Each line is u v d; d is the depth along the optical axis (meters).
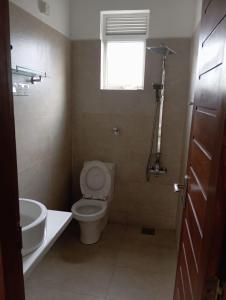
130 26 2.72
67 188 3.01
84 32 2.76
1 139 0.67
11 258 0.76
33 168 2.18
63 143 2.81
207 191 0.86
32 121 2.11
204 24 1.15
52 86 2.44
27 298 1.92
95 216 2.49
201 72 1.17
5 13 0.66
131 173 2.99
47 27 2.26
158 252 2.55
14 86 1.82
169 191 2.93
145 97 2.78
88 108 2.94
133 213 3.07
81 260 2.39
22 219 1.54
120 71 2.88
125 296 1.97
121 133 2.92
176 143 2.81
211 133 0.87
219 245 0.71
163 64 2.60
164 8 2.56
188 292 1.12
